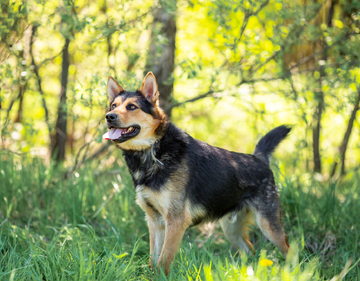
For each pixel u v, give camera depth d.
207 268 3.10
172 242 3.77
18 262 3.53
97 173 6.16
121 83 5.25
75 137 10.26
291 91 5.96
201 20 6.96
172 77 6.04
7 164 5.91
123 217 5.14
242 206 4.29
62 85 7.43
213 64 6.71
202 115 8.92
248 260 4.09
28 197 5.45
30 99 8.59
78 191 5.32
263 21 6.60
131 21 5.68
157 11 6.71
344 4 6.18
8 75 5.11
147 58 6.25
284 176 5.25
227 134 9.66
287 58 7.17
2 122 5.91
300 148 6.17
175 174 3.81
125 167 6.23
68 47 7.10
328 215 4.92
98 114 7.71
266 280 3.09
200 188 3.94
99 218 5.20
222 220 4.53
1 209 5.07
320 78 6.08
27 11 5.09
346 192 6.19
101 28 5.52
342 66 5.53
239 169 4.20
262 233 4.55
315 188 5.55
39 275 3.23
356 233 4.59
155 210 4.02
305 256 4.12
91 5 6.57
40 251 3.69
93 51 6.50
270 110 7.18
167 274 3.69
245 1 5.56
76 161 6.23
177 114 8.30
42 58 6.55
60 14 5.39
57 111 7.50
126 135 3.80
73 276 3.19
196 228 5.23
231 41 5.85
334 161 7.11
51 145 8.36
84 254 3.50
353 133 8.18
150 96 3.98
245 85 6.50
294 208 5.11
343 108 5.73
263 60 5.96
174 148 3.89
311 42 6.68
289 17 5.83
